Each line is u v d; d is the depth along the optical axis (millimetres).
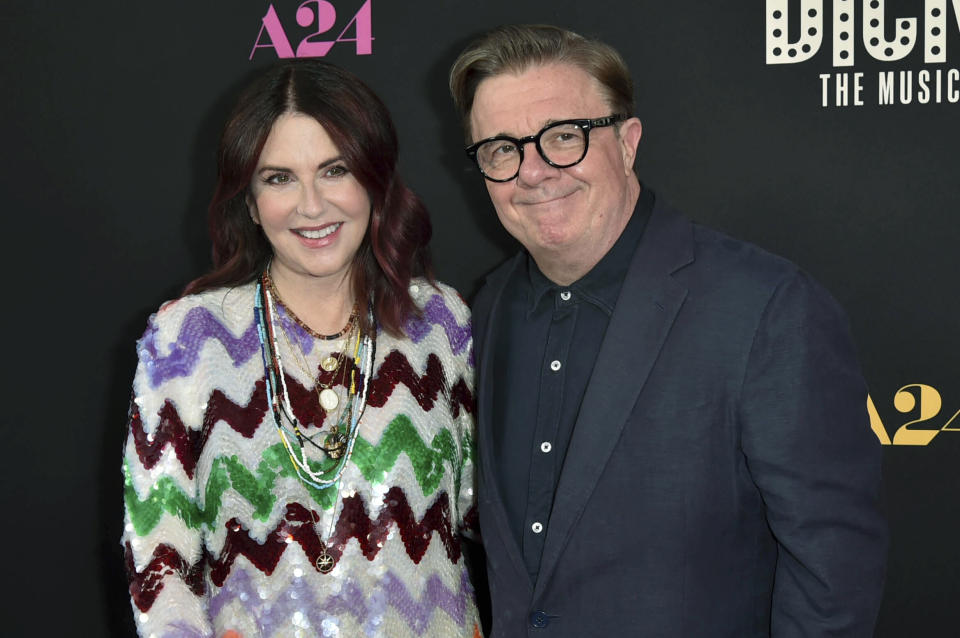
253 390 1609
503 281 1729
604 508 1435
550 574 1463
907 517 2268
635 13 2318
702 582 1403
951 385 2227
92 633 2682
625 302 1474
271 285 1695
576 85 1456
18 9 2564
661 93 2326
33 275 2637
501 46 1482
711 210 2330
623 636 1423
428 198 2488
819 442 1330
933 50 2186
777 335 1361
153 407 1557
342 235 1605
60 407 2648
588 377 1510
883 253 2244
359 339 1687
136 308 2605
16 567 2693
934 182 2205
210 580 1562
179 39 2523
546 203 1463
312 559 1561
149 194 2572
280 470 1579
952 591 2258
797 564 1367
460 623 1667
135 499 1537
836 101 2240
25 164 2609
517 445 1566
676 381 1415
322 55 2480
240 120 1558
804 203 2279
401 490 1622
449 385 1761
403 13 2438
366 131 1580
